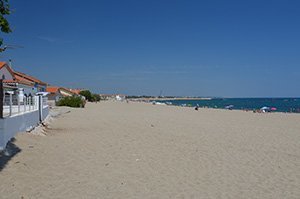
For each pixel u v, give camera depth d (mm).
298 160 11711
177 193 7539
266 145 15195
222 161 11203
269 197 7453
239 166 10500
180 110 56000
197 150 13258
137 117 33125
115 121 26578
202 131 20609
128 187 7871
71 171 9094
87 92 113250
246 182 8641
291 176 9375
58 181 8078
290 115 43094
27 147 11391
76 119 27406
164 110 54750
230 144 15219
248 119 34062
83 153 11711
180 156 11859
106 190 7570
